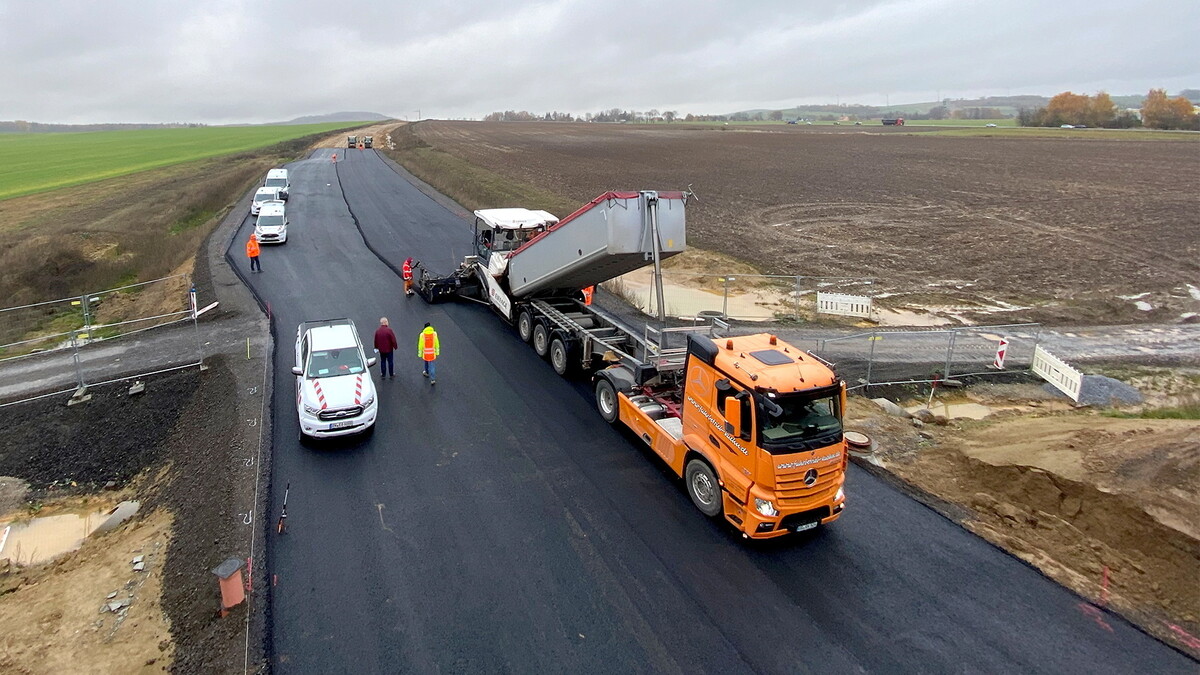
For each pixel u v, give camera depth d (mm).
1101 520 10125
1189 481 10227
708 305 22609
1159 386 16234
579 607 8531
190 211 39031
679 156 79000
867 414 14273
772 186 52688
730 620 8367
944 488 11484
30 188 52469
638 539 9922
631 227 12953
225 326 18938
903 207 43000
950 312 22266
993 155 78688
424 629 8117
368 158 66938
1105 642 8070
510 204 39125
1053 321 21281
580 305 17234
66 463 13547
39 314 23000
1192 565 9016
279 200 35750
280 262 25922
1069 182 54406
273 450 12164
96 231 32812
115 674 7777
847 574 9234
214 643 7859
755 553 9656
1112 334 20078
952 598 8805
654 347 13320
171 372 16312
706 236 33781
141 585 9539
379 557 9375
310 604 8469
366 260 26672
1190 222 37219
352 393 12469
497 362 16766
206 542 9695
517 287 17578
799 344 18375
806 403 9219
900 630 8242
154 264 27094
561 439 12922
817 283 25609
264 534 9758
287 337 18016
